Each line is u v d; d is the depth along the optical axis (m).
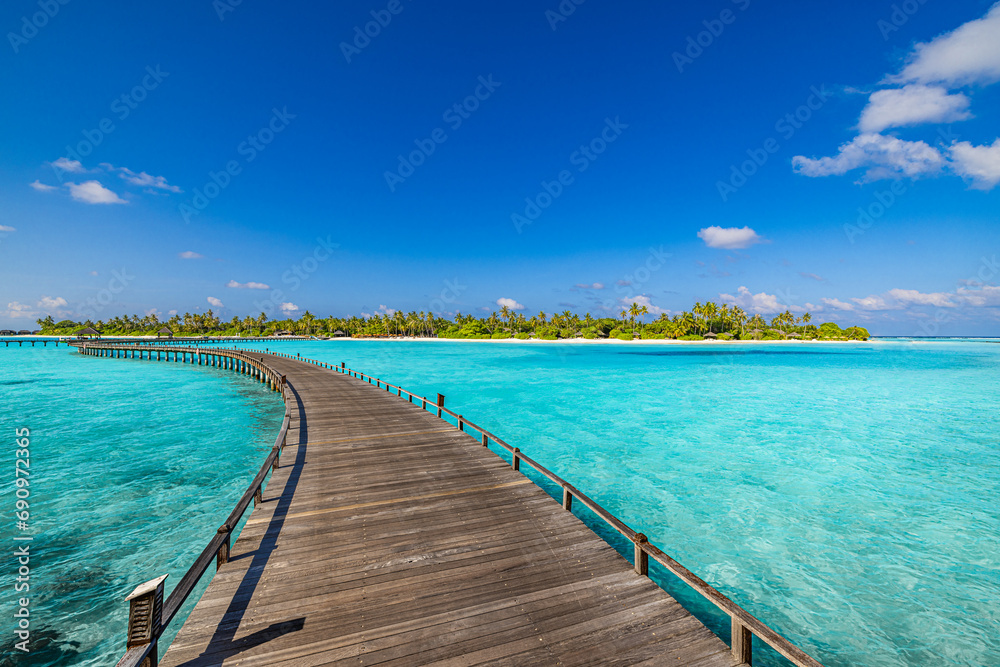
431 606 5.30
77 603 7.66
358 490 9.33
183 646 4.52
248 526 7.55
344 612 5.16
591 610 5.24
